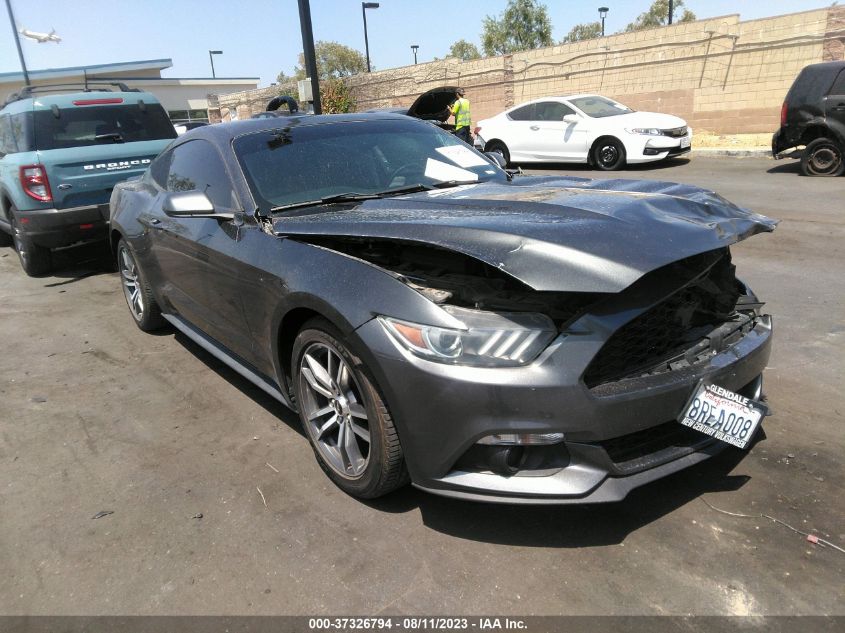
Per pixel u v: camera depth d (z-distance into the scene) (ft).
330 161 11.85
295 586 7.59
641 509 8.55
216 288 11.50
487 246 7.38
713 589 7.13
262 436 11.15
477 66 66.74
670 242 7.52
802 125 33.71
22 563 8.29
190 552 8.28
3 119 24.38
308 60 38.24
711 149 45.19
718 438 8.11
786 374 12.24
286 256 9.46
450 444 7.43
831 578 7.19
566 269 6.99
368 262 8.57
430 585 7.46
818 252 20.21
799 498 8.56
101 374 14.34
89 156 22.03
